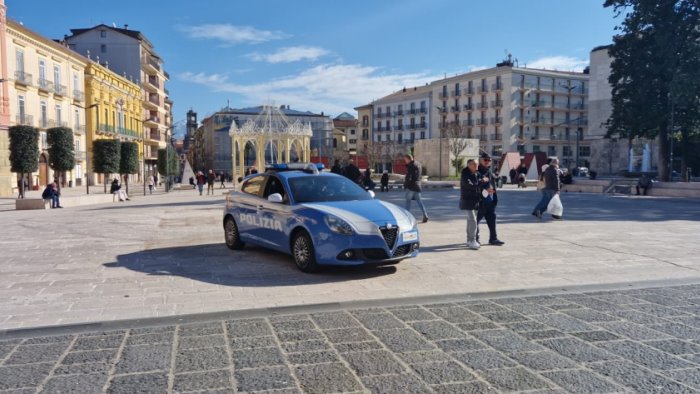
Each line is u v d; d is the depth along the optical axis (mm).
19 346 4195
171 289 6180
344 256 6562
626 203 19641
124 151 40156
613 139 38344
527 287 6227
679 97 27016
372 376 3525
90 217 16375
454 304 5438
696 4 26969
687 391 3273
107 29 63531
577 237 10305
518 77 75000
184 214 16734
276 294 5906
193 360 3848
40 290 6168
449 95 83875
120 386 3393
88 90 50688
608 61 51250
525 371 3600
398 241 6746
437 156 44625
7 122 33875
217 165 90312
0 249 9461
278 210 7629
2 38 33594
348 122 108812
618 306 5324
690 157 47938
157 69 73875
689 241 9773
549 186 13242
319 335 4410
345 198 7707
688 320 4801
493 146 77188
